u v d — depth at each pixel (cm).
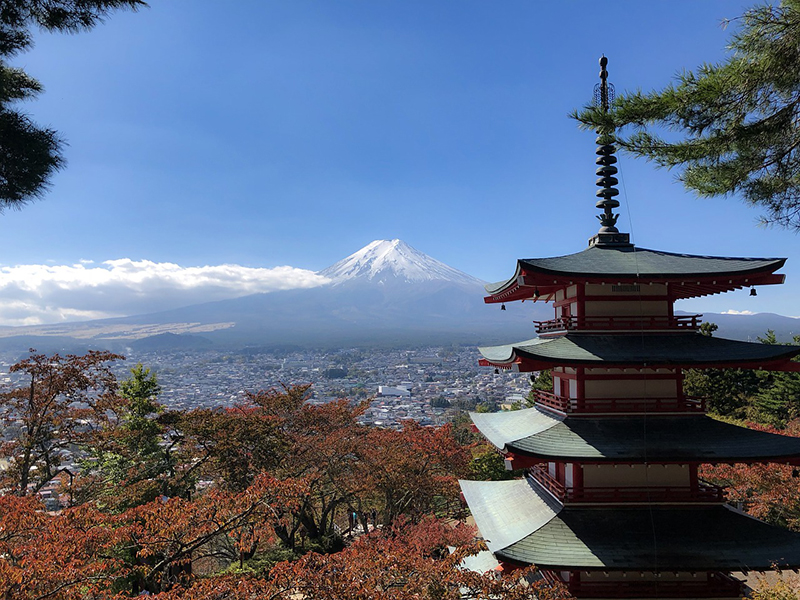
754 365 1484
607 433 1544
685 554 1403
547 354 1512
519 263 1505
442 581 1241
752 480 2656
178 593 1217
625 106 1052
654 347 1577
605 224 1850
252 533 1644
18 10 912
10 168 900
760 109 1011
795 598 1498
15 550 1198
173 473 3153
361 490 3306
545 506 1658
